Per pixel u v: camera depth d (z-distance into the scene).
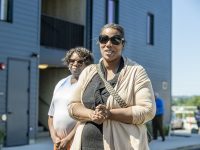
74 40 19.30
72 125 5.49
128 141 3.59
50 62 18.03
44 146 15.46
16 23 15.97
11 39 15.73
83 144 3.68
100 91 3.70
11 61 15.65
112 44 3.73
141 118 3.58
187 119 29.42
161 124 19.22
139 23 23.50
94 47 19.92
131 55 22.73
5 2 15.80
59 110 5.56
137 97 3.65
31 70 16.44
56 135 5.64
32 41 16.58
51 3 20.44
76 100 3.83
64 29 18.77
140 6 23.59
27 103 16.19
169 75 26.33
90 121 3.68
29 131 16.20
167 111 26.02
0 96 15.16
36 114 16.56
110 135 3.60
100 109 3.51
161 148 16.42
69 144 5.45
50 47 17.97
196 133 24.58
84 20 19.88
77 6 20.05
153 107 3.64
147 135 3.79
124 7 22.22
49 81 20.25
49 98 20.12
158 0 25.33
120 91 3.64
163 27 25.86
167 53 26.19
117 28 3.77
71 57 5.59
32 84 16.44
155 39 25.05
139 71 3.70
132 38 22.88
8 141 15.29
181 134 22.92
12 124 15.52
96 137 3.63
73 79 5.63
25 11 16.36
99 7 20.56
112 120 3.60
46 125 19.72
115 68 3.78
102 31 3.79
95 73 3.80
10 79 15.55
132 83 3.66
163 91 25.72
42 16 17.75
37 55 16.67
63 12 20.23
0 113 15.14
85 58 5.58
